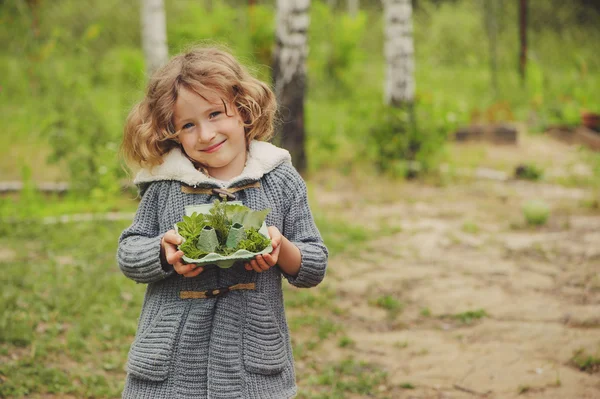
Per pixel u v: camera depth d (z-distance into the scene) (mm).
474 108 13930
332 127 10867
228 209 2326
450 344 4574
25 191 7352
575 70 17266
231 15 14750
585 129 13031
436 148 9945
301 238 2580
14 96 13156
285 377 2529
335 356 4414
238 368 2426
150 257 2389
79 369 4031
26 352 4195
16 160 9844
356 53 17375
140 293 5152
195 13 14406
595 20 22578
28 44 9805
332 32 17297
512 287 5602
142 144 2477
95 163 7672
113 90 14078
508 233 7195
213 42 2934
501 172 10297
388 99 11008
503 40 21125
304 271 2492
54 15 18109
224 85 2420
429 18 23125
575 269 5969
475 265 6148
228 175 2553
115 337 4473
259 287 2506
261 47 13578
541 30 22125
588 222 7531
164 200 2551
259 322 2477
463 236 7066
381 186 9273
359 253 6449
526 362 4254
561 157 11477
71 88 8391
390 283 5703
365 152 10414
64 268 5609
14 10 9648
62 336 4473
